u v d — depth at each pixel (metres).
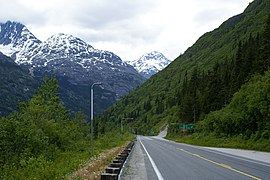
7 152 28.77
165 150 39.78
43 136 33.44
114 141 66.06
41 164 21.56
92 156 29.27
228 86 93.94
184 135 101.44
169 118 152.12
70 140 45.09
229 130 61.88
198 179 15.01
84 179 14.06
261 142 44.19
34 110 42.53
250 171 17.97
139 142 68.56
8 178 16.50
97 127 82.00
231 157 28.62
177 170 18.66
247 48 91.31
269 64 72.44
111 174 12.41
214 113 77.06
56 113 49.78
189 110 115.75
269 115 45.56
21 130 30.52
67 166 21.22
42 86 49.41
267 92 48.34
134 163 23.23
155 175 16.53
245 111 55.22
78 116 65.31
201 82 124.19
